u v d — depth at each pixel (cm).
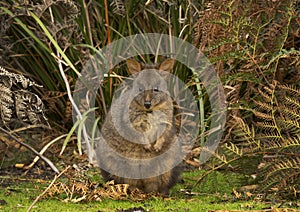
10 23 1142
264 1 980
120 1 1072
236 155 843
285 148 834
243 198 811
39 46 1161
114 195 797
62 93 1126
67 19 1155
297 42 1071
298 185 812
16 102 883
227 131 1031
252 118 1091
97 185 862
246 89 1027
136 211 732
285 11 955
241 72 945
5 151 1053
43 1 1041
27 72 1207
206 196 840
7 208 752
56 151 1094
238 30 867
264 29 1001
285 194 809
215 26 956
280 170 811
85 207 758
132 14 1152
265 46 1002
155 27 1157
